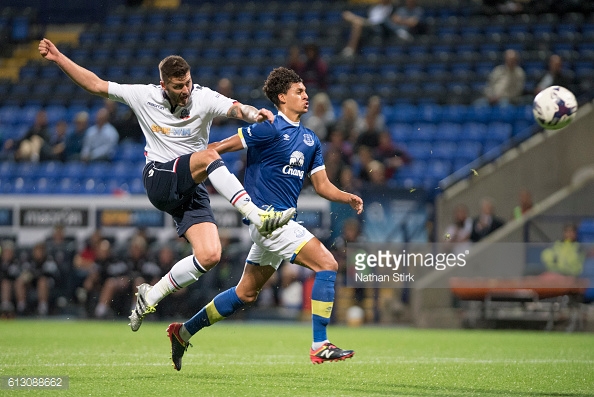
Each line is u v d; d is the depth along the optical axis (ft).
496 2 247.70
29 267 166.20
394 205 155.02
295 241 68.95
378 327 152.66
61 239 166.30
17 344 105.29
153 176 69.41
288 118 71.56
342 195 73.67
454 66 229.25
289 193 71.10
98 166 201.26
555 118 78.48
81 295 165.17
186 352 97.50
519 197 170.81
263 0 285.23
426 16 252.42
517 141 174.09
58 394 58.70
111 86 70.69
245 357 91.30
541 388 65.46
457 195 168.86
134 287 160.76
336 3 277.85
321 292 68.03
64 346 103.35
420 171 188.55
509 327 151.23
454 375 74.13
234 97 212.84
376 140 177.37
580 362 87.35
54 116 231.09
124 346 104.68
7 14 276.82
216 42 255.50
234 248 158.92
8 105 238.89
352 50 239.09
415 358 91.81
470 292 151.53
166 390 60.95
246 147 70.23
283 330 140.56
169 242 163.43
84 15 290.35
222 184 65.51
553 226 156.87
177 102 69.41
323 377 71.41
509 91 203.41
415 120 206.28
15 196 168.04
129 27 269.85
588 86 197.06
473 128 200.23
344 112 184.44
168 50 257.96
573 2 241.96
